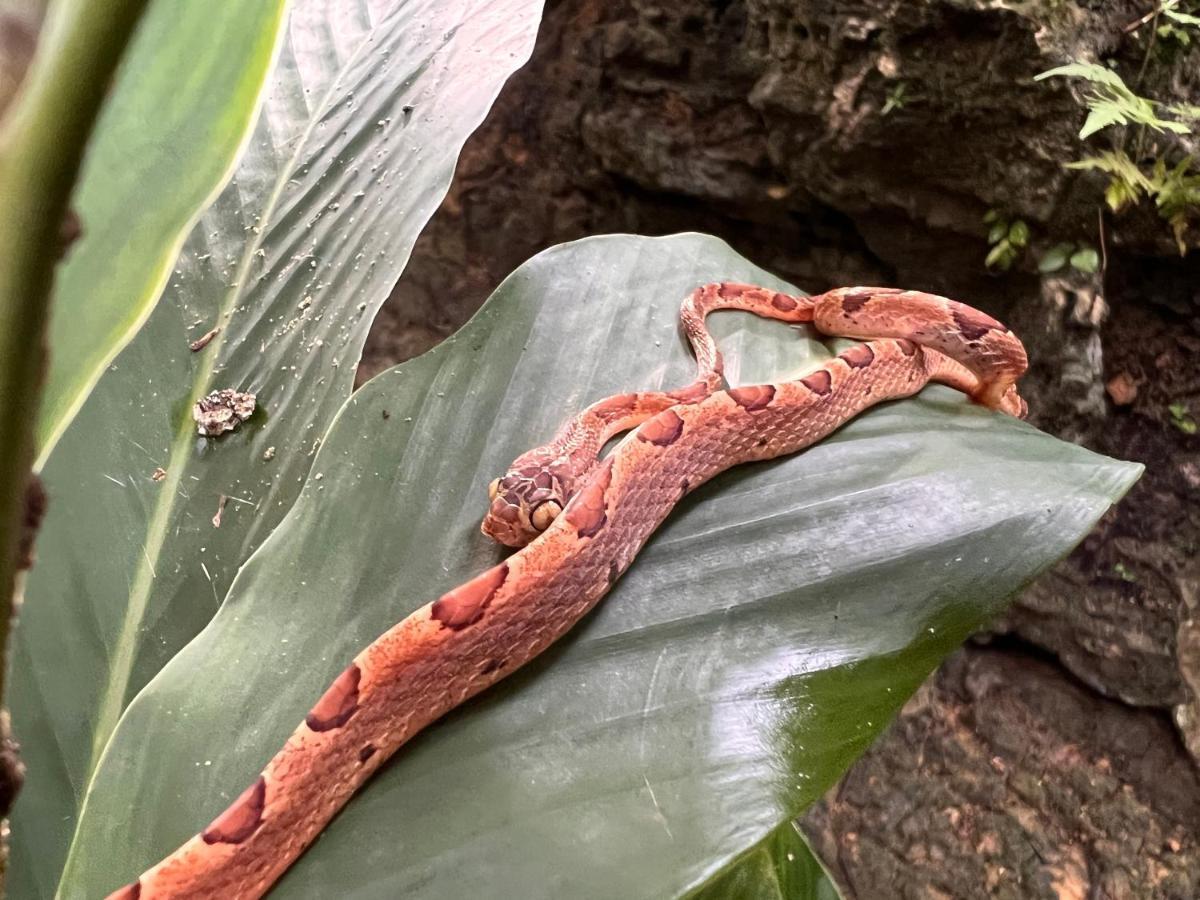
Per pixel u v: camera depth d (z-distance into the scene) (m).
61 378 0.09
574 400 0.19
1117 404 0.31
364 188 0.21
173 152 0.09
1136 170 0.27
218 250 0.21
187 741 0.14
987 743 0.31
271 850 0.13
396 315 0.46
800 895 0.18
